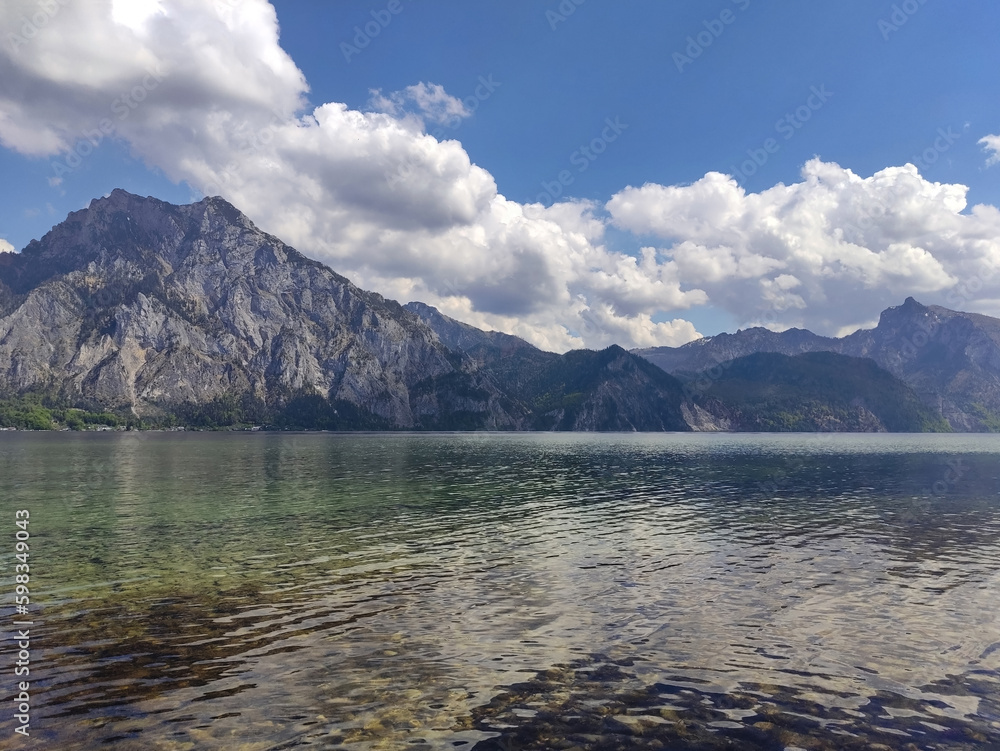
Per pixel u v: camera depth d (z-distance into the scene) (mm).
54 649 19234
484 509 50344
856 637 20688
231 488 65875
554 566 30531
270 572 29016
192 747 13539
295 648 19422
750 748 13766
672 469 97812
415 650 19312
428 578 28078
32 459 116562
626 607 23812
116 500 55312
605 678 17344
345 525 42125
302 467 99062
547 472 90750
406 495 60094
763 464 111250
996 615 23094
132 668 17812
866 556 32969
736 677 17500
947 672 17969
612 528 41438
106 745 13578
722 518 45969
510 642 20047
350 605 23938
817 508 51656
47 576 28109
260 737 13992
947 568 30359
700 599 24938
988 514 48344
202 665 18047
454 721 14820
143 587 26359
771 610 23531
